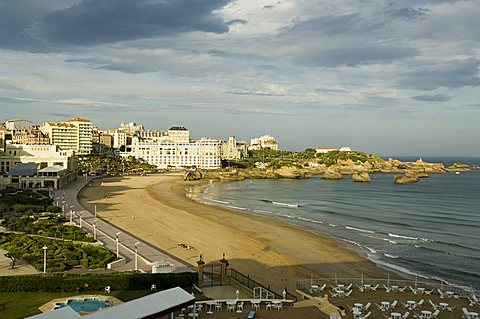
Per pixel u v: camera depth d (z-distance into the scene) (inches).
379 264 3275.1
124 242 3494.1
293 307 1988.2
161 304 1713.8
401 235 4411.9
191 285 2331.4
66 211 4911.4
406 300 2069.4
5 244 3117.6
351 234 4411.9
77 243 3206.2
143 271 2637.8
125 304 1690.5
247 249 3550.7
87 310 1953.7
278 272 2942.9
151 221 4645.7
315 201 7303.2
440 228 4857.3
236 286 2377.0
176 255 3238.2
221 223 4736.7
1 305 1999.3
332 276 2881.4
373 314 1894.7
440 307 1967.3
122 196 6939.0
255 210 6038.4
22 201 4859.7
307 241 3976.4
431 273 3080.7
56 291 2194.9
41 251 2864.2
